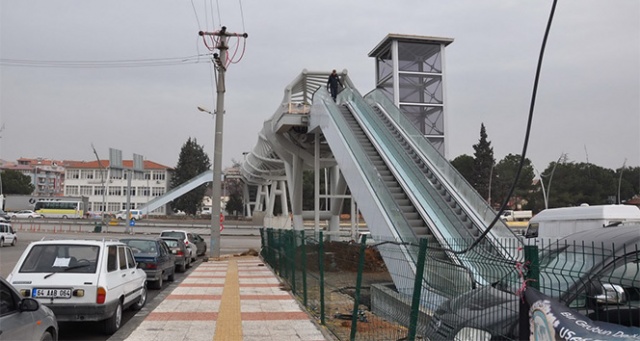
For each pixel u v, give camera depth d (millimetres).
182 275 19047
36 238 41562
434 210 15211
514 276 3604
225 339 7797
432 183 18062
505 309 3826
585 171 67188
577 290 3412
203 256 30203
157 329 8547
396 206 14906
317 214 31391
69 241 9016
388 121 24125
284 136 35656
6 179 107375
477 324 4223
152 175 108250
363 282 8609
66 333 8836
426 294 5398
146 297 12727
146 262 14375
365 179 18266
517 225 49594
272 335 8102
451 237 13031
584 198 65062
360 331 7594
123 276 9539
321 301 9008
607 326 2787
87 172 108188
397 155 19000
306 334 8180
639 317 2992
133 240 15367
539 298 3090
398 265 7629
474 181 72938
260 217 77812
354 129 23641
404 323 6051
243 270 20359
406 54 29438
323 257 9406
